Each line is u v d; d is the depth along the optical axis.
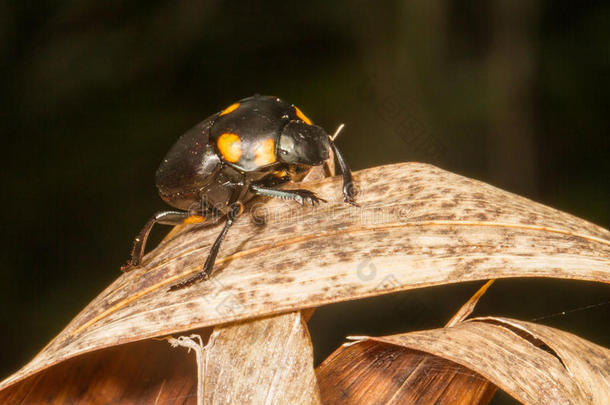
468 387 0.10
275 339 0.10
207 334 0.10
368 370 0.10
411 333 0.10
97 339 0.10
